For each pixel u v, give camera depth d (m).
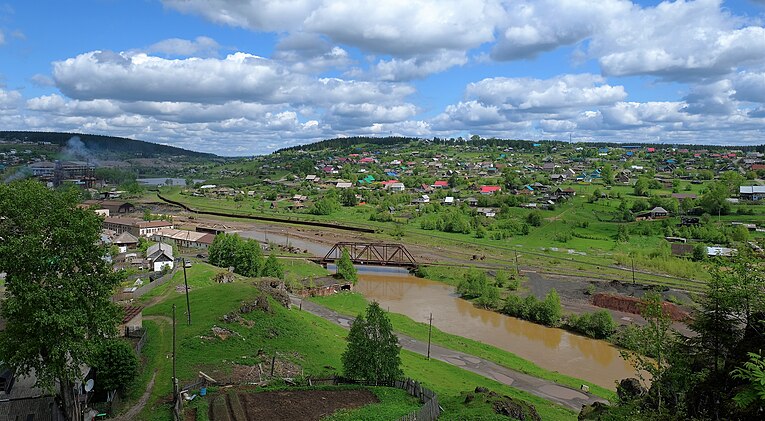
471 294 122.81
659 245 165.00
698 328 28.23
